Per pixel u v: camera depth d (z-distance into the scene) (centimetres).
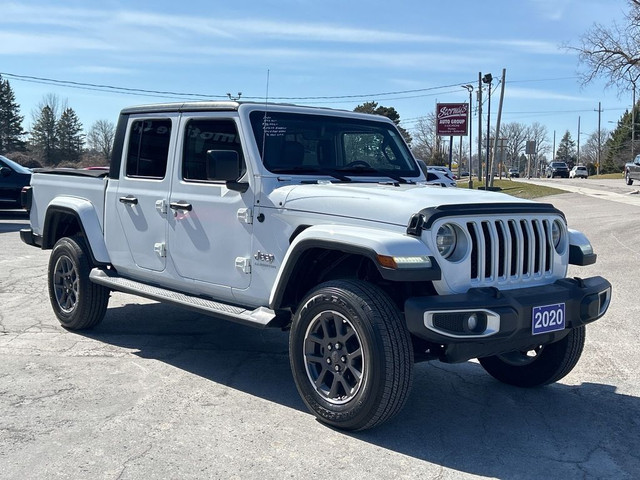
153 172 589
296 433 434
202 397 498
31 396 493
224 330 700
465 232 426
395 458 402
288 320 496
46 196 711
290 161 523
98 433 429
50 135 9225
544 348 519
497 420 470
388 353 404
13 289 880
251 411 472
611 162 9425
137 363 578
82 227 645
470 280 428
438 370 591
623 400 515
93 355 598
